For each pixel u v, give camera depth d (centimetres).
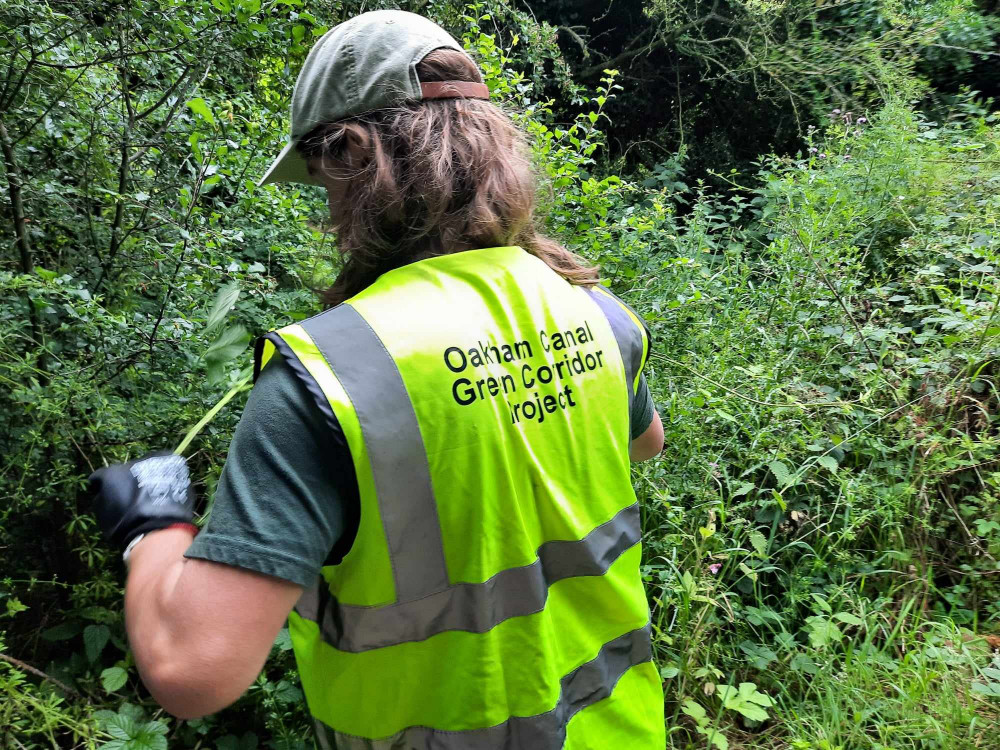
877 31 784
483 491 75
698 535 236
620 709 93
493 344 80
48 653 185
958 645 221
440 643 77
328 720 82
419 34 85
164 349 199
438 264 83
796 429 272
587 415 88
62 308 188
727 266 405
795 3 798
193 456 188
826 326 333
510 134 91
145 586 69
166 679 62
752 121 902
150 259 226
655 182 663
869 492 260
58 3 207
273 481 65
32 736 162
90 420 179
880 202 436
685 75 921
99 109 223
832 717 198
